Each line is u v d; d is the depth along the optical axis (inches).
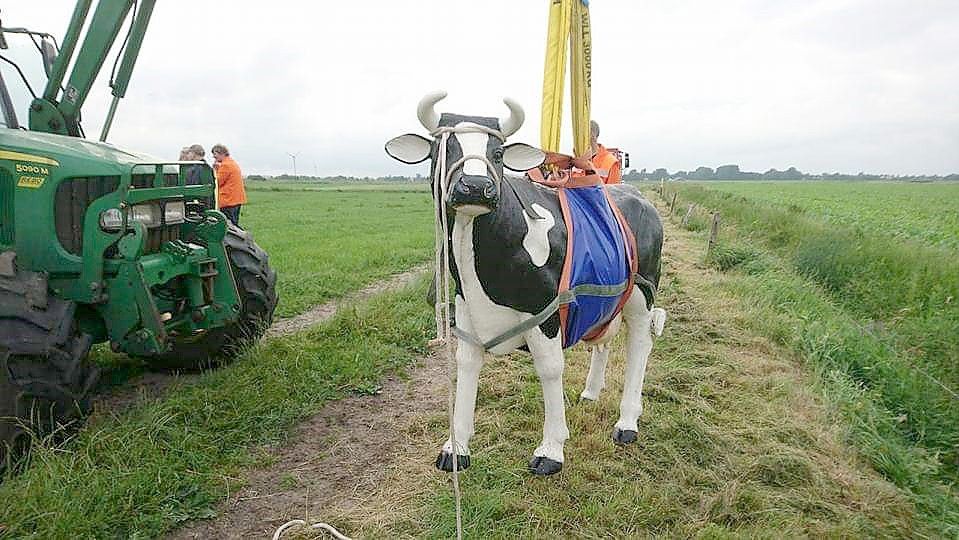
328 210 1066.7
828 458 160.7
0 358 135.8
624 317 163.5
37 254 160.6
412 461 152.9
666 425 169.8
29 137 166.4
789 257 427.8
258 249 225.6
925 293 306.0
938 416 195.6
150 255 175.3
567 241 129.3
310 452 158.6
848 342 242.1
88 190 167.3
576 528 128.9
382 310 271.6
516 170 122.3
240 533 126.3
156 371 211.2
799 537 126.5
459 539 119.4
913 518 140.6
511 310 127.0
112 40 193.2
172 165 182.4
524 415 177.0
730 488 141.2
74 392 146.6
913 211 860.6
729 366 219.6
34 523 118.8
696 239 562.3
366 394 194.2
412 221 845.2
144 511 128.1
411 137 118.5
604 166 232.5
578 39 159.8
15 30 195.3
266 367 202.5
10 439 135.6
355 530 126.1
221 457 151.3
